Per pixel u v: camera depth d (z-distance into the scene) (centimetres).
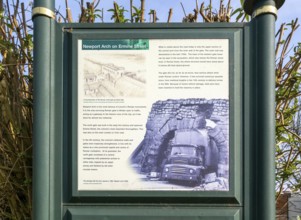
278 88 314
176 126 225
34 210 222
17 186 301
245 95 226
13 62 306
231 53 226
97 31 231
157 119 225
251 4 236
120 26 231
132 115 226
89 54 229
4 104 304
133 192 223
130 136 225
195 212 221
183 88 226
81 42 229
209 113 225
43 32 228
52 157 226
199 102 225
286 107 322
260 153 221
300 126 324
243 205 222
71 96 227
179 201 223
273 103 223
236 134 224
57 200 225
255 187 223
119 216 221
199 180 222
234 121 224
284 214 348
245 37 229
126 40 228
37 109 225
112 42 229
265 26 225
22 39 309
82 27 232
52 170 226
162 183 223
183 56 227
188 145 224
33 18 231
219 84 226
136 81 227
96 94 227
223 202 222
